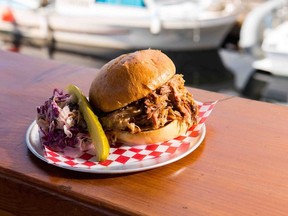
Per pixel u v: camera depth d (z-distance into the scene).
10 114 1.45
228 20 5.60
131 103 1.20
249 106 1.48
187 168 1.14
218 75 5.43
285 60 5.24
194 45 5.76
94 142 1.17
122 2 5.80
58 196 1.09
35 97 1.57
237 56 5.73
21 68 1.84
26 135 1.29
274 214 0.97
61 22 6.23
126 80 1.17
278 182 1.08
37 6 6.46
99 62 6.04
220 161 1.17
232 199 1.02
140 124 1.19
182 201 1.02
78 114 1.21
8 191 1.17
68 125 1.18
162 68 1.21
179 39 5.73
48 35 6.43
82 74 1.78
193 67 5.67
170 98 1.22
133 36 5.90
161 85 1.20
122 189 1.07
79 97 1.23
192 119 1.27
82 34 6.20
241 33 5.66
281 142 1.26
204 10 5.60
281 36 5.30
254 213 0.97
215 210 0.99
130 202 1.02
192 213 0.98
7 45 6.65
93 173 1.12
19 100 1.55
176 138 1.25
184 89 1.26
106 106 1.19
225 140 1.27
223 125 1.36
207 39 5.70
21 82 1.70
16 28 6.62
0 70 1.81
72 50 6.32
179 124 1.23
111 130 1.20
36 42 6.55
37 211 1.14
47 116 1.23
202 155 1.20
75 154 1.18
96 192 1.06
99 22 5.96
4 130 1.35
